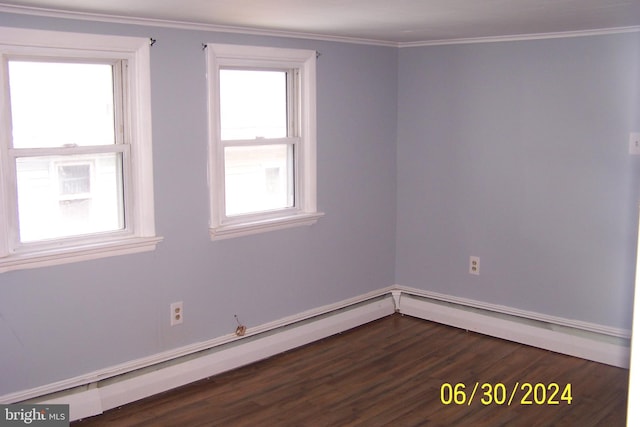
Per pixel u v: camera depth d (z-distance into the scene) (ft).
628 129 12.83
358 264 15.79
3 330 10.09
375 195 15.98
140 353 11.82
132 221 11.58
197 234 12.39
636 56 12.57
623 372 13.00
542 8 9.84
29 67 10.18
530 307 14.57
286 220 13.74
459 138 15.26
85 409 10.98
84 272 10.90
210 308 12.79
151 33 11.26
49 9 9.80
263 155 13.64
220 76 12.68
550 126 13.84
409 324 16.01
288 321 14.25
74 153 10.70
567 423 10.84
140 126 11.33
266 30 12.75
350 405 11.53
